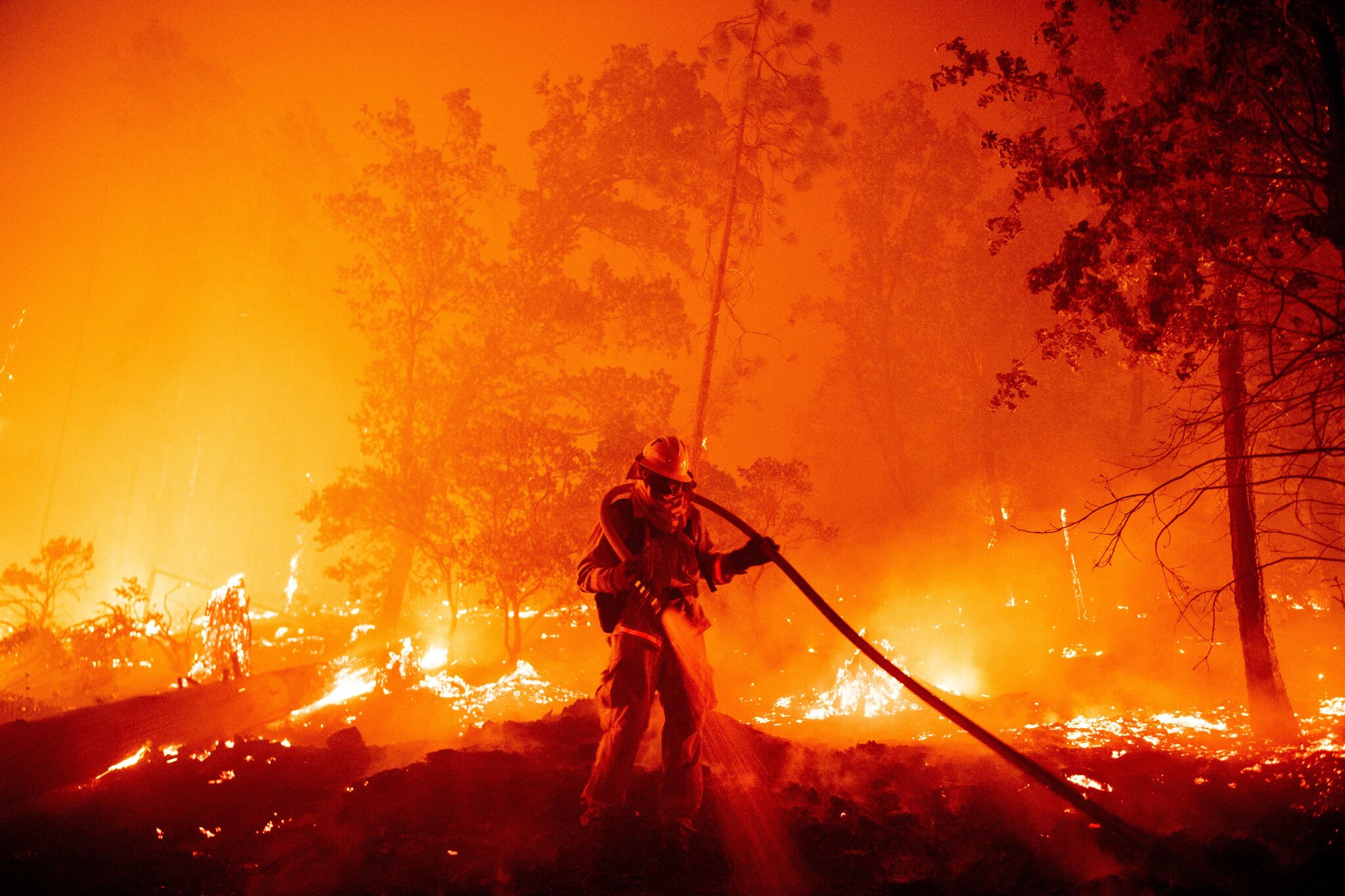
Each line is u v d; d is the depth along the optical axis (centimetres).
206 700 638
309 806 429
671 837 370
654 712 616
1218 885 327
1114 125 628
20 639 1210
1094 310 666
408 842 371
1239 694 1180
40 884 324
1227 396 805
